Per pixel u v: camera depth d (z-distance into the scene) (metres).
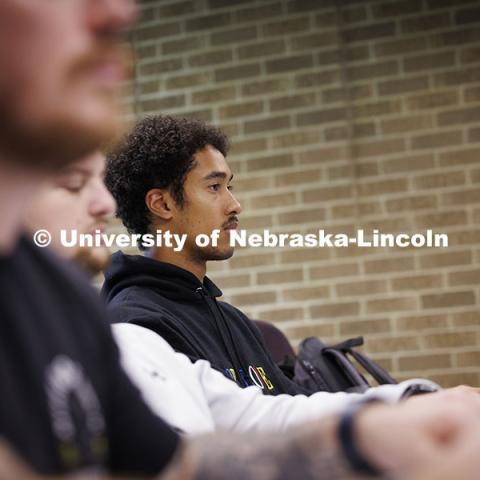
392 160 4.00
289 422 1.37
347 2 4.11
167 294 1.75
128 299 1.69
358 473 0.41
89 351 0.52
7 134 0.42
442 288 3.89
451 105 3.97
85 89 0.43
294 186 4.07
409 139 4.00
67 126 0.42
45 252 0.54
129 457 0.61
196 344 1.67
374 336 3.93
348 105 4.06
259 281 4.05
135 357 1.33
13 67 0.41
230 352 1.76
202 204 1.84
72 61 0.42
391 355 3.91
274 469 0.46
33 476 0.35
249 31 4.19
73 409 0.47
